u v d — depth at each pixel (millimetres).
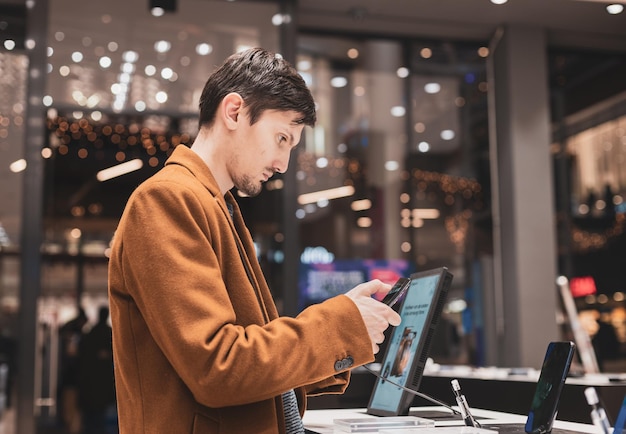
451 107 7098
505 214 6910
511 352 6758
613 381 2836
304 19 6711
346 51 6992
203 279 1200
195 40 6039
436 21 6816
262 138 1360
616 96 7500
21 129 5812
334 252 6676
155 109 5914
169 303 1178
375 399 2076
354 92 6949
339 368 1253
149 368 1262
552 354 1533
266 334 1205
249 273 1379
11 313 5977
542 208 6805
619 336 7090
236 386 1155
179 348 1161
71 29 5832
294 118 1375
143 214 1230
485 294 6953
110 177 8594
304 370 1210
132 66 5906
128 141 7070
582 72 7484
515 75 6875
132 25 5941
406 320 2018
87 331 7918
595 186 7328
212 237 1275
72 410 7594
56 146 7320
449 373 3229
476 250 6969
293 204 6219
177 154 1361
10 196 5742
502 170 6969
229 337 1173
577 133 7395
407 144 6973
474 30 7004
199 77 6004
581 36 7164
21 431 5473
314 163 6773
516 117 6844
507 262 6863
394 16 6719
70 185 8648
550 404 1454
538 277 6730
